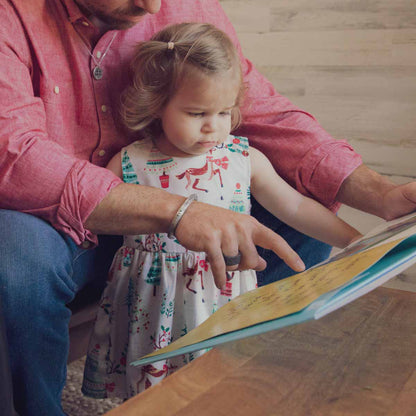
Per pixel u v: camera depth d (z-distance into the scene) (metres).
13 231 0.84
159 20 1.18
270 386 0.57
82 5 1.01
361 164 1.12
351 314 0.74
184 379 0.58
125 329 1.12
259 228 0.81
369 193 1.06
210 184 1.10
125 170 1.10
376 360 0.62
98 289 1.28
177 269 1.07
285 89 2.15
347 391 0.56
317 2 2.02
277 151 1.20
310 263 1.25
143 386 1.08
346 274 0.58
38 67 1.00
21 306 0.83
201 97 1.00
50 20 1.02
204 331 0.61
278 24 2.11
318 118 2.11
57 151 0.89
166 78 1.02
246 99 1.23
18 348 0.84
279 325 0.51
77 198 0.86
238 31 2.19
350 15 1.98
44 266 0.85
